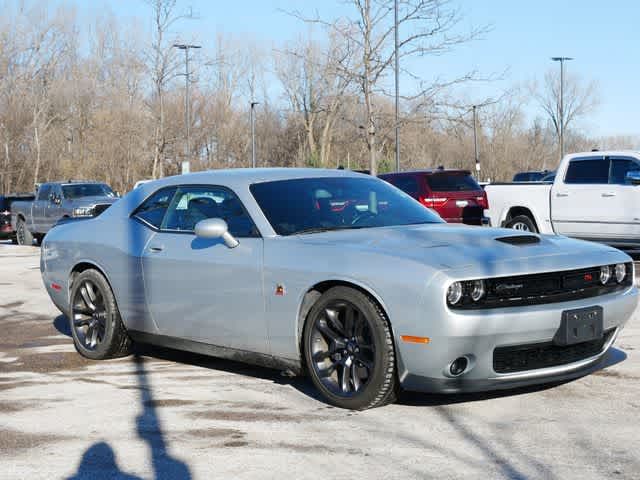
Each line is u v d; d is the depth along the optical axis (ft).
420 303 15.64
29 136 188.96
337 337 17.29
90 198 72.84
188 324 20.15
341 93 69.05
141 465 14.28
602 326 16.97
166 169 166.50
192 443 15.35
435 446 14.73
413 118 63.82
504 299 15.98
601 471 13.28
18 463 14.52
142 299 21.33
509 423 15.89
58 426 16.65
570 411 16.53
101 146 164.86
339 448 14.78
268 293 18.11
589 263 16.97
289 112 165.78
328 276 16.97
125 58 187.21
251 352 18.94
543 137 215.51
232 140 185.78
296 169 21.25
